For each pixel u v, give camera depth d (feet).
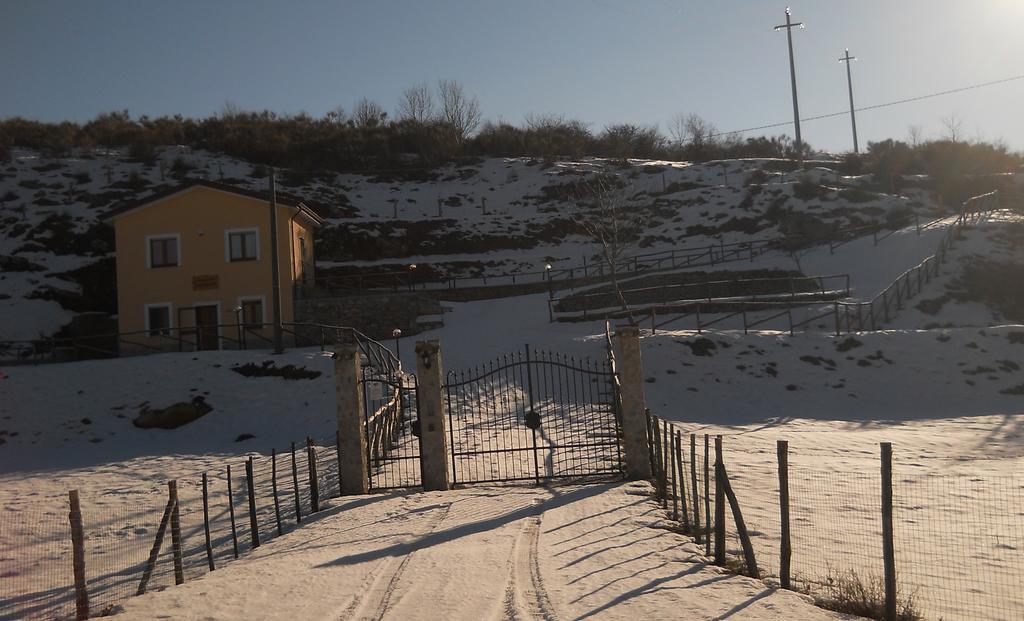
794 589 26.68
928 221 167.02
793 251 161.79
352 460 49.75
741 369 93.71
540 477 50.55
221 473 63.05
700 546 32.91
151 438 80.89
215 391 88.43
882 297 117.08
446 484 49.26
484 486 49.19
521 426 73.00
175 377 91.09
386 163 243.19
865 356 94.99
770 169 225.15
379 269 162.20
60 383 90.79
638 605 23.91
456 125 277.23
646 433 49.62
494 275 164.96
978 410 82.89
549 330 117.60
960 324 113.80
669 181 221.25
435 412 49.70
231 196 121.49
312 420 82.43
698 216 192.03
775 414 83.66
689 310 121.19
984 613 24.94
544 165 241.14
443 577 28.04
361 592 26.61
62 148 224.94
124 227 121.80
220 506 51.90
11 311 129.80
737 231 182.19
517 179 232.12
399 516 41.22
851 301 121.29
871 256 147.54
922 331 98.89
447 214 205.36
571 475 50.57
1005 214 158.30
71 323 129.29
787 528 27.22
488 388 90.74
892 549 23.89
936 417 80.43
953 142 232.32
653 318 105.29
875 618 23.71
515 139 269.85
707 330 106.63
